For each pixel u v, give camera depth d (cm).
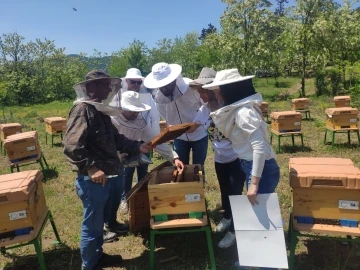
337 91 2275
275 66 2741
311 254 382
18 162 744
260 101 316
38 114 2331
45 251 425
